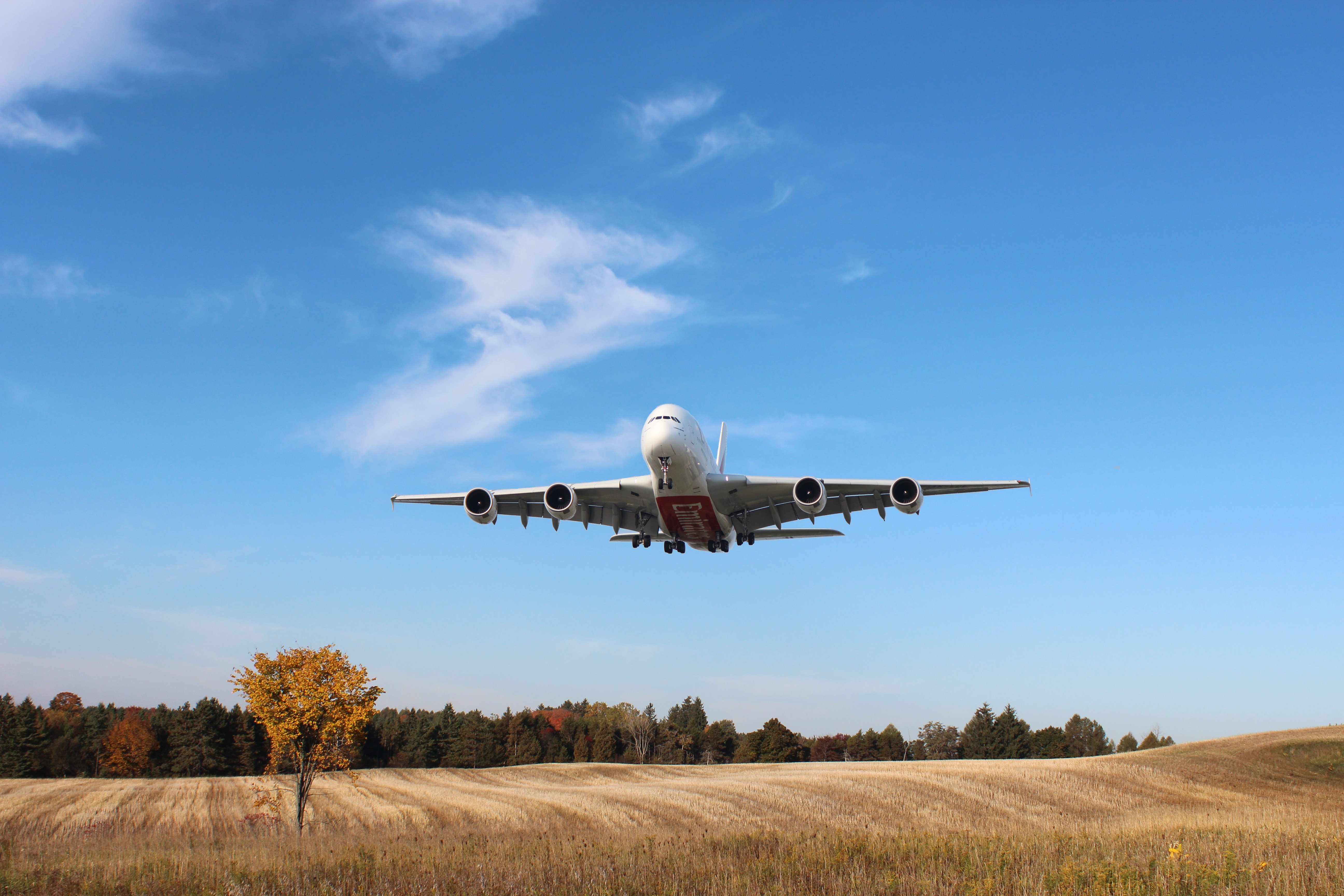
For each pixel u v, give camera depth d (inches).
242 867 880.9
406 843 1186.0
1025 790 1916.8
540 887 725.9
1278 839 956.0
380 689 1571.1
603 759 4503.0
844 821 1508.4
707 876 768.3
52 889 783.1
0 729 3388.3
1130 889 668.7
